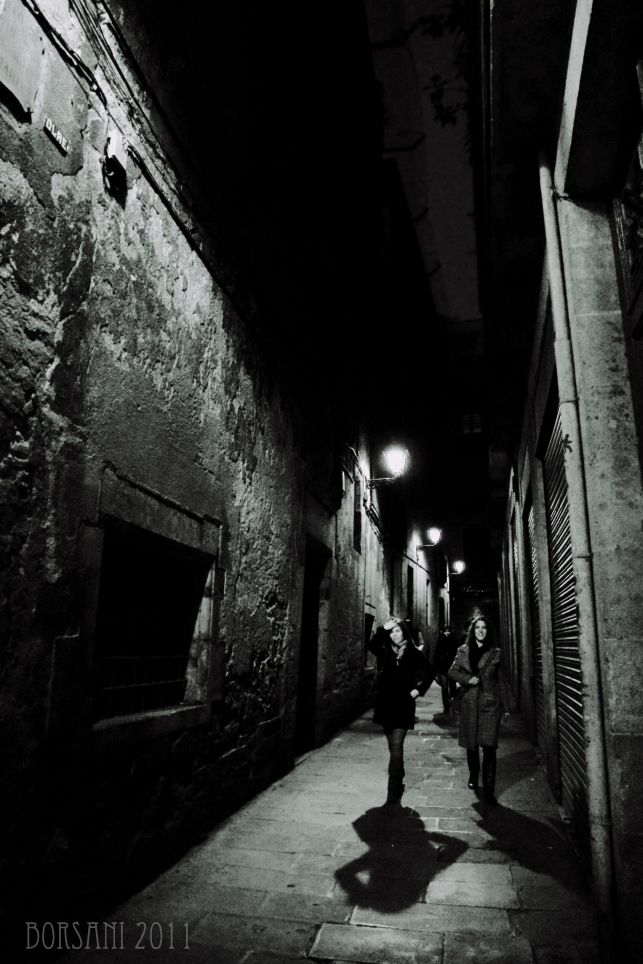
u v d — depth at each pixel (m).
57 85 3.05
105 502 3.38
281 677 6.81
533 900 3.57
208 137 5.13
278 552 6.76
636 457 3.14
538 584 7.30
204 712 4.67
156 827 3.91
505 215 4.75
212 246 5.11
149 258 4.02
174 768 4.20
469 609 47.56
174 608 4.76
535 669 8.49
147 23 4.09
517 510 10.38
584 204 3.55
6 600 2.60
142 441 3.84
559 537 5.32
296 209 7.86
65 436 3.03
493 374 7.65
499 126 3.93
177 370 4.39
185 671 4.79
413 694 5.93
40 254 2.88
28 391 2.78
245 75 6.12
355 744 8.91
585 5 2.78
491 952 2.98
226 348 5.36
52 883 2.85
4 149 2.67
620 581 3.04
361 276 12.34
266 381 6.47
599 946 2.93
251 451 5.93
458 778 6.70
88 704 3.14
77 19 3.25
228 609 5.24
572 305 3.46
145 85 4.02
